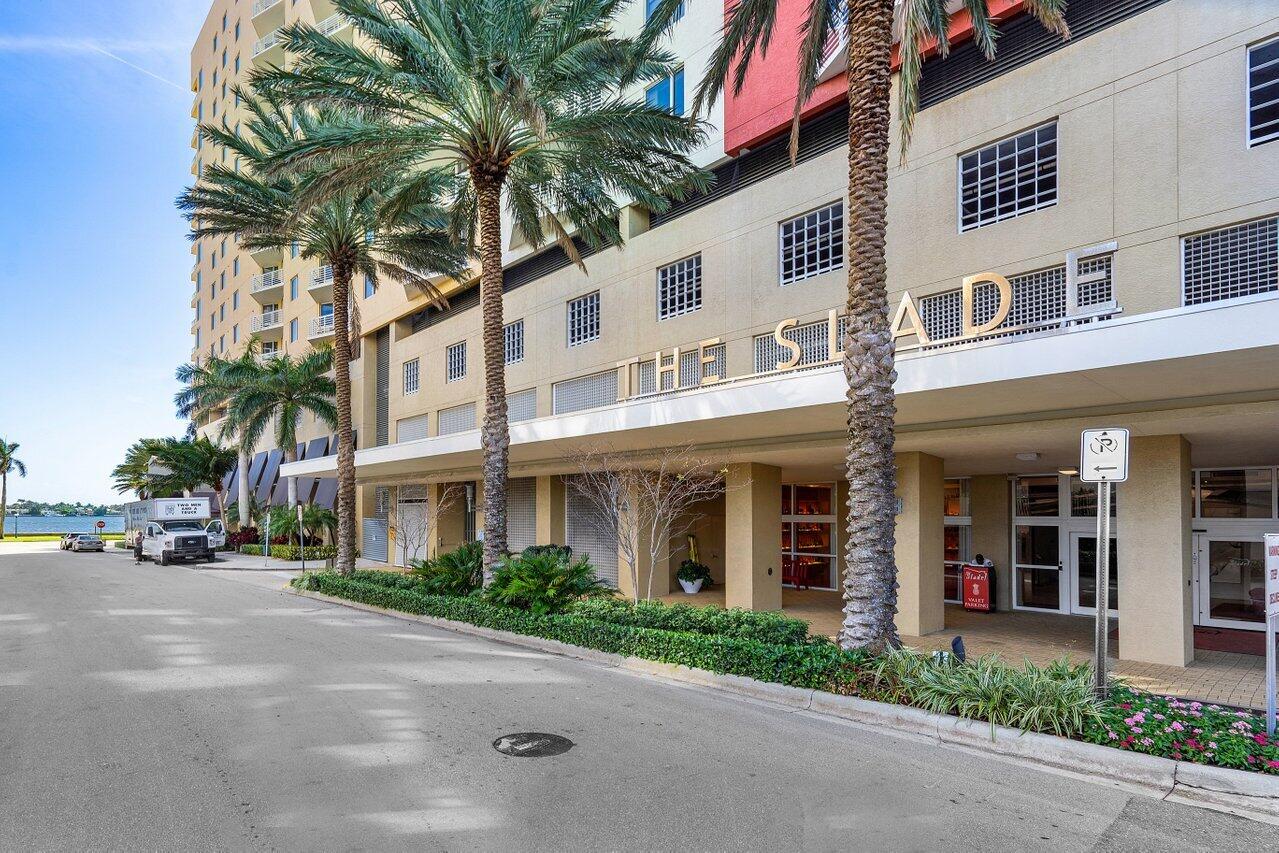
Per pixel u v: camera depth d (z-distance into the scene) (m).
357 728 6.85
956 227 13.12
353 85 13.38
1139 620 10.38
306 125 18.64
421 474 27.55
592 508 20.38
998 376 8.59
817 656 8.17
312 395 37.16
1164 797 5.39
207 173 19.02
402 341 32.22
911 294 13.63
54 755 6.11
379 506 33.34
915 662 7.77
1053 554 15.66
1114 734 6.10
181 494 55.09
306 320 43.09
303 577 19.92
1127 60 11.17
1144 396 9.27
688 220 18.17
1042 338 8.23
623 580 18.42
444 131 14.48
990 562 16.16
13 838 4.59
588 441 15.54
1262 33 9.93
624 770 5.77
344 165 14.51
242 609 15.96
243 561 32.91
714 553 21.25
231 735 6.63
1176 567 10.11
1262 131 9.98
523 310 23.98
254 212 19.31
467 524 27.92
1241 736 5.96
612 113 13.28
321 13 40.34
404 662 9.96
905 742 6.59
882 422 8.48
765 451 14.15
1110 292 11.17
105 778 5.59
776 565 15.88
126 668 9.52
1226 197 10.10
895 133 14.12
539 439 15.99
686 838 4.59
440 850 4.41
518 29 12.72
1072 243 11.57
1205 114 10.38
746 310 16.58
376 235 19.98
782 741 6.56
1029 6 9.78
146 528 34.25
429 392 29.62
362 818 4.86
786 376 11.05
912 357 9.42
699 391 12.38
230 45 56.84
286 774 5.66
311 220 19.84
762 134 16.72
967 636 12.53
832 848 4.48
